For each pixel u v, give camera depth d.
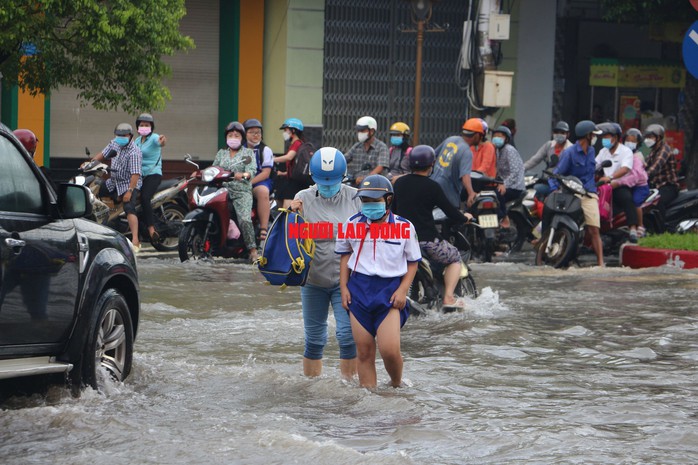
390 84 45.88
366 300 14.27
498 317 21.06
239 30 44.59
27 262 12.09
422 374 15.76
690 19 49.97
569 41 53.56
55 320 12.62
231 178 29.34
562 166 30.42
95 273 13.36
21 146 12.77
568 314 21.66
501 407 13.68
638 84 52.94
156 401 13.48
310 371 15.39
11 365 12.17
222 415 12.80
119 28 32.28
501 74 41.16
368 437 11.94
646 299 23.86
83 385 13.23
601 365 16.80
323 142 45.28
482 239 31.66
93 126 43.66
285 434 11.50
